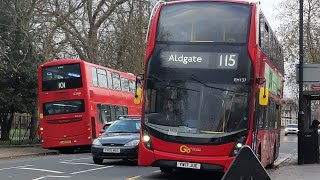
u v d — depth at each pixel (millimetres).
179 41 12930
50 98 25469
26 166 17016
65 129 25203
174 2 13375
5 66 31844
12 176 13867
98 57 38562
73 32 34688
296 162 20891
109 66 40000
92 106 25344
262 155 14664
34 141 33188
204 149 12195
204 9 13031
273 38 17297
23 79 32500
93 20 38344
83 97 24984
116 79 28828
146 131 12672
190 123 12438
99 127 25844
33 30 30234
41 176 13953
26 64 32188
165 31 13094
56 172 15125
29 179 13172
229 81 12500
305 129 19969
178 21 13086
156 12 13352
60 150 27484
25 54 30625
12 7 29859
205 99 12492
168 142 12398
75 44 35375
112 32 39781
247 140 12250
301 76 19094
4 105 32188
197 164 12203
